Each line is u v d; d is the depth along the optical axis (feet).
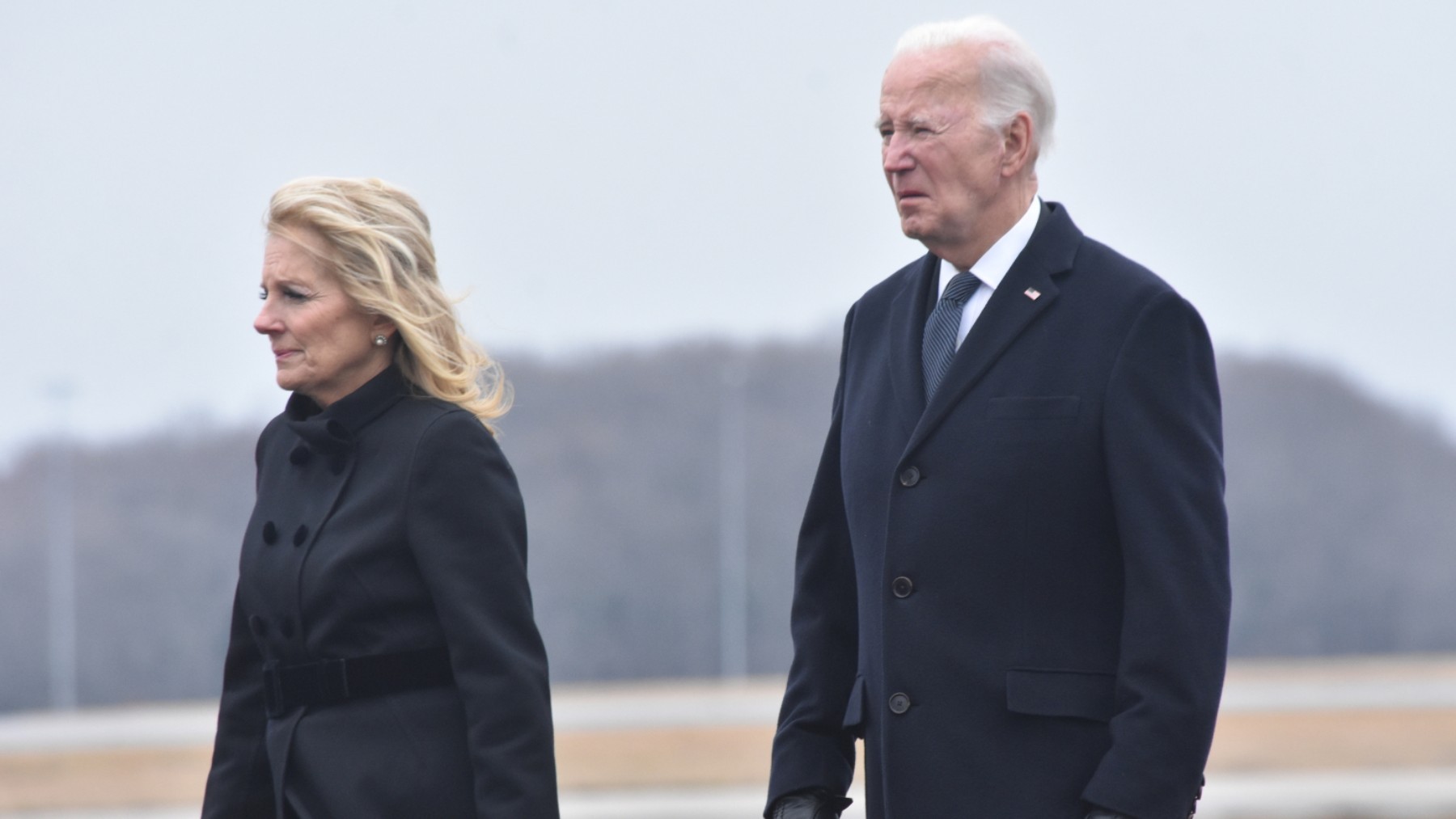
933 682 36.42
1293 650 648.79
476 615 37.11
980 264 37.88
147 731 270.46
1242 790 156.76
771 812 39.88
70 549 637.30
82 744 244.42
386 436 38.40
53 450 617.62
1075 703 35.53
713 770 177.68
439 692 37.73
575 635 653.30
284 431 41.19
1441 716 242.78
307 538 38.17
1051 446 35.76
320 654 37.88
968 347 37.04
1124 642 34.68
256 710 40.83
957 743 36.09
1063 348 36.32
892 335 39.83
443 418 38.24
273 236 38.52
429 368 38.58
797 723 40.37
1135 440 35.04
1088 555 35.88
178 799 164.35
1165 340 35.68
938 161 36.99
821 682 40.65
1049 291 36.88
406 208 39.50
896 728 36.83
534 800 36.60
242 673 40.91
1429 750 195.83
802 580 41.63
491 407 40.16
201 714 335.06
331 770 36.99
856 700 38.86
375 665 37.58
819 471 41.68
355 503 37.96
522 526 38.91
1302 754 193.26
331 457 38.73
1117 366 35.58
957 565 36.40
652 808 143.02
